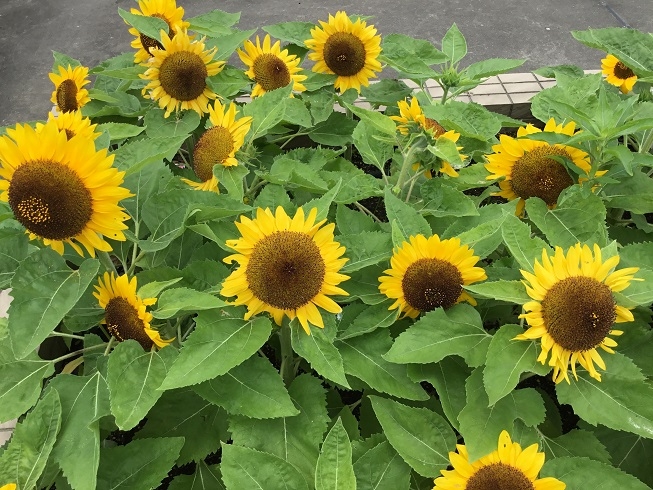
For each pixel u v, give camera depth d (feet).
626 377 2.34
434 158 3.13
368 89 4.30
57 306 2.32
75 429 2.40
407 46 4.21
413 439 2.46
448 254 2.59
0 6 9.00
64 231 2.32
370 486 2.39
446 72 4.07
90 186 2.32
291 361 2.88
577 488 2.31
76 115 2.83
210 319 2.46
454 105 3.67
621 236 3.48
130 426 2.27
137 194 3.02
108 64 4.23
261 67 3.81
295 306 2.43
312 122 4.05
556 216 2.96
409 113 3.52
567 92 3.73
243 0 9.08
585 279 2.29
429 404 2.82
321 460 2.20
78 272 2.44
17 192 2.24
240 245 2.45
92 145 2.27
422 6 8.87
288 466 2.31
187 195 2.85
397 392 2.52
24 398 2.53
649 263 2.78
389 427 2.46
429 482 2.56
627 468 2.70
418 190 3.54
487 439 2.26
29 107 7.22
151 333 2.48
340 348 2.65
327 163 3.66
